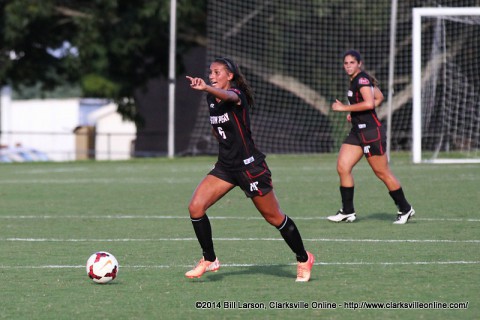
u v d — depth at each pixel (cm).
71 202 5784
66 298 2720
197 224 2975
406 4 11906
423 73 11300
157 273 3152
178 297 2730
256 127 12900
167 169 9112
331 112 12138
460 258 3425
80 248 3762
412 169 8344
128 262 3391
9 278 3052
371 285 2889
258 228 4416
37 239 4053
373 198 5912
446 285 2873
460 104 11156
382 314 2481
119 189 6712
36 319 2444
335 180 7388
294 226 2955
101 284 2931
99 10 12406
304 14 12094
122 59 12662
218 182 2970
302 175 8000
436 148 11056
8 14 12138
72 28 13500
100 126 18312
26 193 6425
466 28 10969
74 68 12644
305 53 12281
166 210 5291
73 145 19112
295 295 2745
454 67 11062
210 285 2920
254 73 12431
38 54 13738
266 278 3045
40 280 3012
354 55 4538
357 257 3469
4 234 4234
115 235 4188
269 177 2944
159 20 12312
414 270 3162
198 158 10875
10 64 13262
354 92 4531
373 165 4547
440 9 8438
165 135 15325
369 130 4531
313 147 12725
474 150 11162
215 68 2927
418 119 9012
